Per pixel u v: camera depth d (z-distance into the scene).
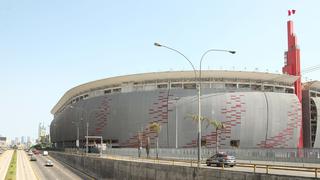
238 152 70.69
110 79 154.75
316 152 52.06
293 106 138.88
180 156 88.50
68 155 104.38
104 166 58.50
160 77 144.25
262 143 135.00
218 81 140.38
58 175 69.00
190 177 30.03
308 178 19.56
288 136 137.25
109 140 149.25
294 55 145.62
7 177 62.91
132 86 150.25
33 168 86.69
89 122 157.12
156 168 36.47
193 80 141.12
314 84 151.62
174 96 137.62
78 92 178.50
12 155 152.88
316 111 146.38
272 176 21.61
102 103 152.25
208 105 134.88
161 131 137.62
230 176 25.16
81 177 65.19
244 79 141.50
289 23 147.62
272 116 136.00
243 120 134.12
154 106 139.88
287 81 145.75
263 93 137.75
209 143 133.12
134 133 142.00
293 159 56.12
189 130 134.50
